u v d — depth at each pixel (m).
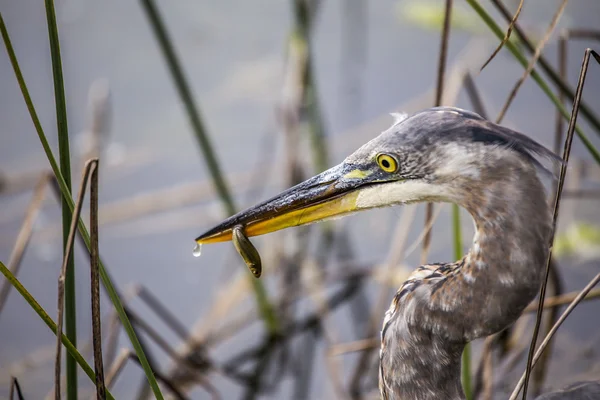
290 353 9.34
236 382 8.98
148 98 13.22
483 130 4.50
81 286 9.73
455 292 4.68
